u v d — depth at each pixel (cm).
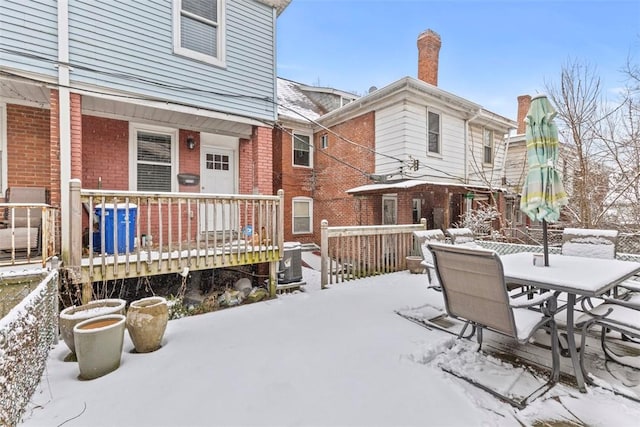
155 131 661
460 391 229
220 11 603
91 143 588
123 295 499
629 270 279
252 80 645
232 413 208
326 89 1375
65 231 439
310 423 197
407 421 198
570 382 241
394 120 898
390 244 702
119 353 272
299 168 1195
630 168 696
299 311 421
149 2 530
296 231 1186
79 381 250
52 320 326
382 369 262
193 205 705
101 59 486
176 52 553
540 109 300
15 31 425
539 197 294
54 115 453
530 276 260
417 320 381
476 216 959
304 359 281
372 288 545
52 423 199
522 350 296
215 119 627
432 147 955
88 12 475
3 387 177
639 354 284
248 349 304
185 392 232
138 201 420
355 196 993
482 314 260
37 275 352
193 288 553
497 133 1197
